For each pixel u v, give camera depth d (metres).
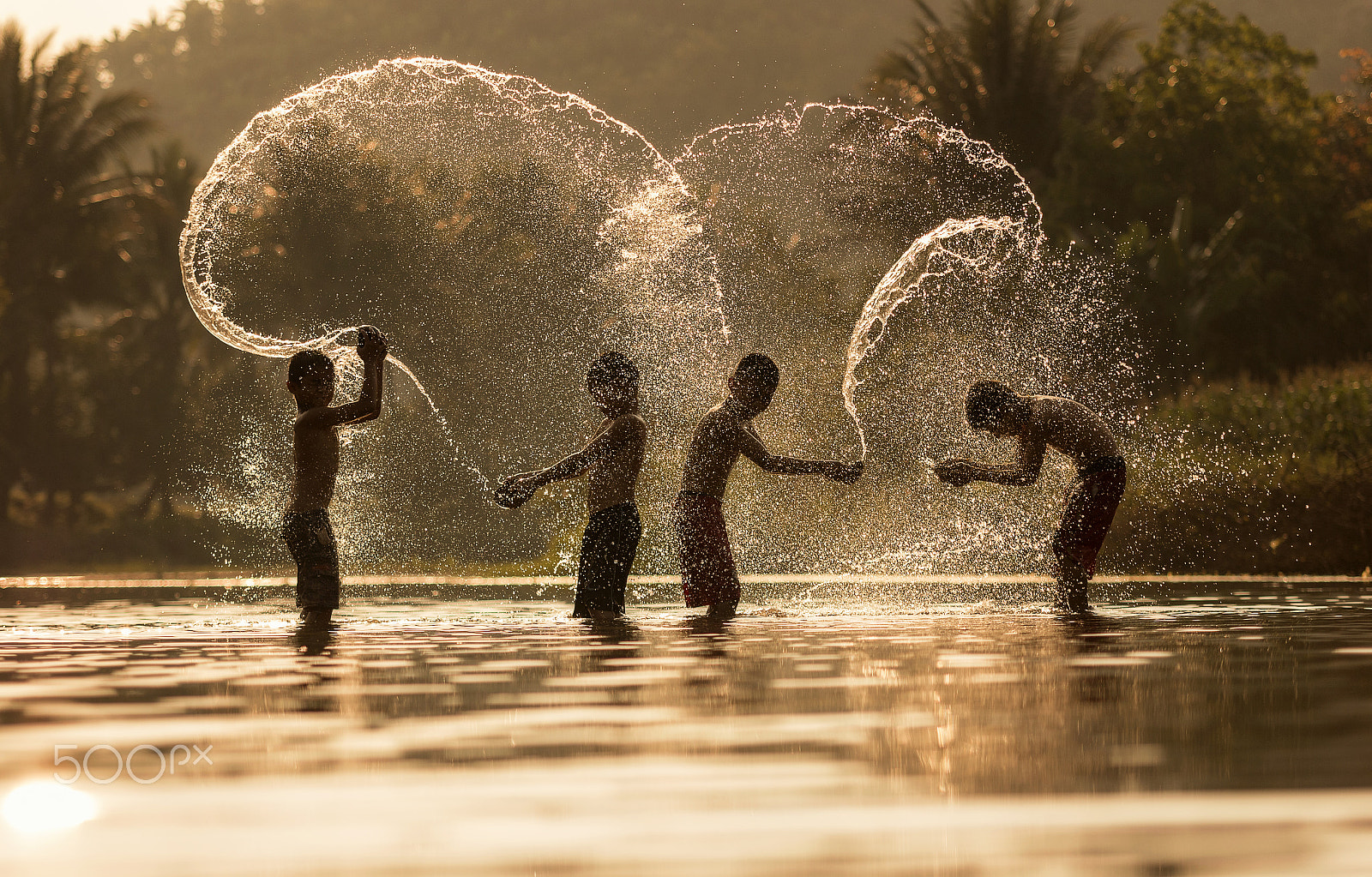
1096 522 19.77
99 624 18.31
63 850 5.02
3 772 6.55
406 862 4.82
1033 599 22.84
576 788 6.11
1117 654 12.35
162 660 12.55
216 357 114.12
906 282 55.00
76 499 113.12
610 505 18.73
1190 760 6.64
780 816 5.52
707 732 7.66
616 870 4.69
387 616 19.73
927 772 6.40
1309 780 6.11
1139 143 89.00
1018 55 90.25
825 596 24.00
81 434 116.00
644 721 8.13
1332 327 87.56
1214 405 44.84
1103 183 87.19
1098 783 6.10
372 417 18.33
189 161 124.38
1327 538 34.53
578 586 18.75
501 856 4.91
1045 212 83.19
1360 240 91.00
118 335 124.88
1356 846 4.91
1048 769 6.43
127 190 112.88
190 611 21.72
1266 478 35.91
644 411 47.50
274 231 84.62
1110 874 4.56
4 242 107.62
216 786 6.20
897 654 12.51
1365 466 35.16
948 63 91.00
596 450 18.58
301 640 15.19
